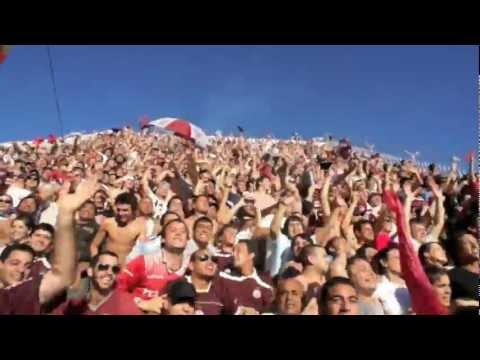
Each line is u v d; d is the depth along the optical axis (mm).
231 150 6094
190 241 3039
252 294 2889
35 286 2684
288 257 3260
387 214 3752
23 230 3320
